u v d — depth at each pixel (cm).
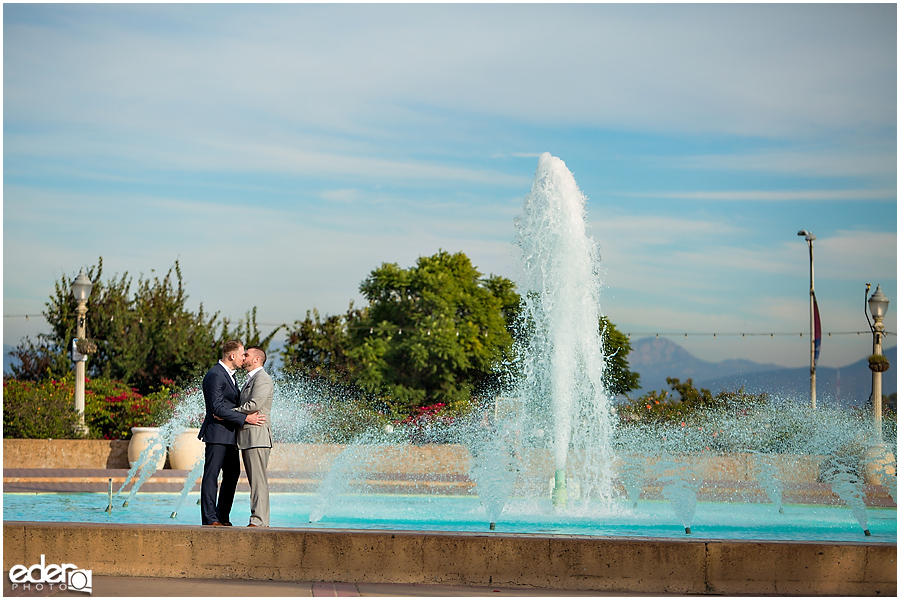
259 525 786
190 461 1644
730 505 1307
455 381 4347
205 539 646
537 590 618
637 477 1370
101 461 1689
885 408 2012
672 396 2308
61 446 1675
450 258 4897
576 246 1325
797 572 620
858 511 1005
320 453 1750
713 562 620
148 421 2017
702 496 1409
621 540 626
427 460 1773
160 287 3422
